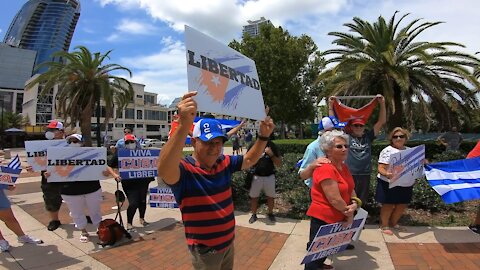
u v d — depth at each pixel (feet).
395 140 15.88
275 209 21.74
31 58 348.18
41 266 13.97
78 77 71.05
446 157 38.19
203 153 7.71
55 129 20.52
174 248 15.79
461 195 15.78
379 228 17.20
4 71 328.49
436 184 16.21
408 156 15.76
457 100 47.91
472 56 44.57
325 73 51.47
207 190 7.68
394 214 16.80
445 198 15.84
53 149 15.87
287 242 15.92
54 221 19.04
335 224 9.87
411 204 20.29
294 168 29.81
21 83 335.06
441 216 19.02
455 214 19.29
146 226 19.26
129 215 18.31
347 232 10.53
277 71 91.76
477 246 14.48
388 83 45.24
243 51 95.91
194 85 7.17
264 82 93.50
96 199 16.90
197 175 7.66
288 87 96.78
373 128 16.69
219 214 7.79
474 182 16.17
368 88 49.98
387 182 15.98
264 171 19.08
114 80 78.54
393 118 50.42
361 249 14.55
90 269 13.65
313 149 15.23
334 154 10.95
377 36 48.55
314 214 11.09
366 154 15.84
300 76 107.55
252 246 15.60
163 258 14.66
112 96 76.28
